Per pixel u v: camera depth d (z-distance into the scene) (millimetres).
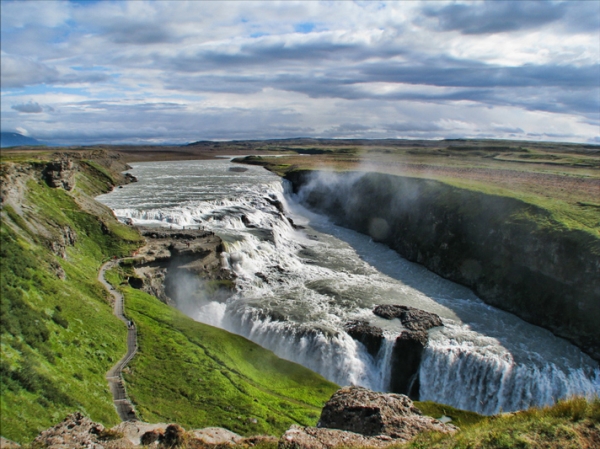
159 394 30781
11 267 33719
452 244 71062
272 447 19297
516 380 42125
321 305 54438
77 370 29156
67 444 18734
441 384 44281
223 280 58344
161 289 54875
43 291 34781
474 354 44156
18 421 20281
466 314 54688
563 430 14539
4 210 42844
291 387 37375
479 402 43125
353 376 44406
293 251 77938
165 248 58625
